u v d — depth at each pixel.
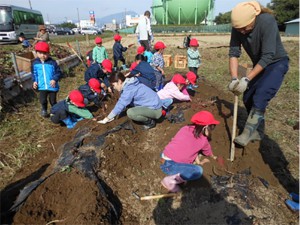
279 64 3.56
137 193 3.39
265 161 4.12
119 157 3.78
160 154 4.15
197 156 3.79
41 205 2.86
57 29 48.66
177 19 47.19
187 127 3.64
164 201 3.27
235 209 3.10
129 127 4.64
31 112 6.12
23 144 4.57
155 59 7.66
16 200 2.86
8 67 8.17
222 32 39.62
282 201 3.29
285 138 4.93
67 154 3.81
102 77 7.07
